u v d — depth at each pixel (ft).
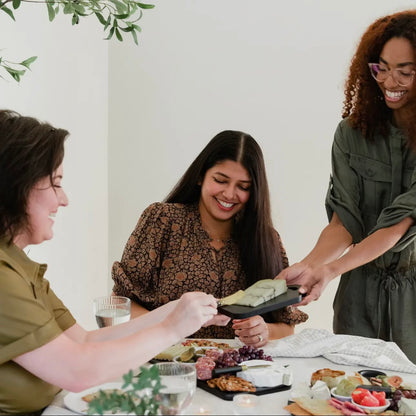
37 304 4.53
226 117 11.83
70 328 5.45
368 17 11.07
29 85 10.14
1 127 4.71
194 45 11.81
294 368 5.64
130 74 12.05
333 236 7.98
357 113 7.87
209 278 7.25
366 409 4.49
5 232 4.72
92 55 11.68
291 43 11.44
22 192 4.63
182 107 11.97
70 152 11.25
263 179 7.13
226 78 11.76
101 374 4.44
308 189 11.61
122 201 12.34
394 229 7.41
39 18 10.29
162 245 7.38
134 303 7.26
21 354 4.43
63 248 11.20
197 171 7.36
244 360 5.49
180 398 3.93
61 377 4.44
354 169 7.97
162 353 5.65
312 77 11.43
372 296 7.80
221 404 4.71
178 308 4.72
